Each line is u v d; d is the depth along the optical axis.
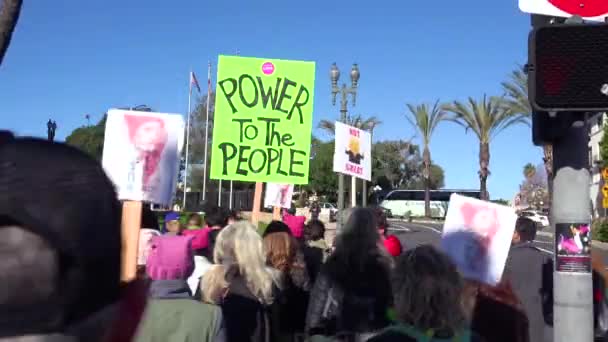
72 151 1.01
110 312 1.02
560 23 3.51
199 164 52.00
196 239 6.60
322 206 57.81
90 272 0.96
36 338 0.91
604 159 39.81
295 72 8.09
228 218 7.39
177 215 8.01
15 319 0.89
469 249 4.61
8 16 7.18
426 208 57.41
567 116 3.60
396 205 66.19
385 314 4.49
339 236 4.68
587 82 3.32
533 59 3.39
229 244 4.66
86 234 0.95
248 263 4.62
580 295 3.69
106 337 1.03
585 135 3.68
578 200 3.70
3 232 0.90
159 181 4.82
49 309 0.91
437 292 2.83
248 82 8.06
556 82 3.34
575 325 3.69
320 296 4.64
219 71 8.05
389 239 6.80
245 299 4.57
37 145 0.98
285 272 6.08
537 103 3.38
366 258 4.53
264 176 8.02
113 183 1.06
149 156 4.82
